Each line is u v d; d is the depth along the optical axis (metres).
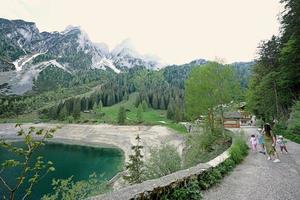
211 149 23.64
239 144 17.72
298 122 28.73
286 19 34.84
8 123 145.88
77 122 133.88
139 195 6.09
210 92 39.28
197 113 39.31
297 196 7.95
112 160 55.88
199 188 8.45
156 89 185.50
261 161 14.63
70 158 59.41
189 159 20.70
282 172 11.49
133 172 18.89
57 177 39.22
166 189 7.09
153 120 130.62
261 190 8.68
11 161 5.21
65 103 163.25
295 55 33.50
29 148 5.44
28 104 198.62
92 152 69.69
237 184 9.52
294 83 36.75
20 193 29.75
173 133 86.88
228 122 72.25
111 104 177.12
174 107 133.75
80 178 38.75
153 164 17.25
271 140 15.16
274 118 48.53
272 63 45.88
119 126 119.25
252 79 55.22
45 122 144.38
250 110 62.78
